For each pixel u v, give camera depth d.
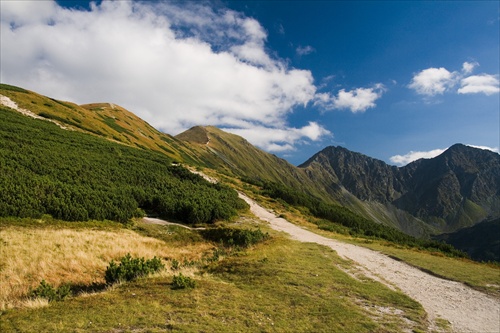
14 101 77.31
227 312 11.52
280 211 61.38
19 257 20.06
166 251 29.14
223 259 22.59
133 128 126.38
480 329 11.75
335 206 82.31
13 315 10.82
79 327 9.74
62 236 25.81
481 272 22.42
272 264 19.75
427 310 13.48
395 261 25.69
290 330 10.41
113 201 38.16
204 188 58.12
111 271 16.97
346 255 26.20
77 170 46.19
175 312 11.20
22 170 38.94
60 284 17.72
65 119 81.44
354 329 10.78
